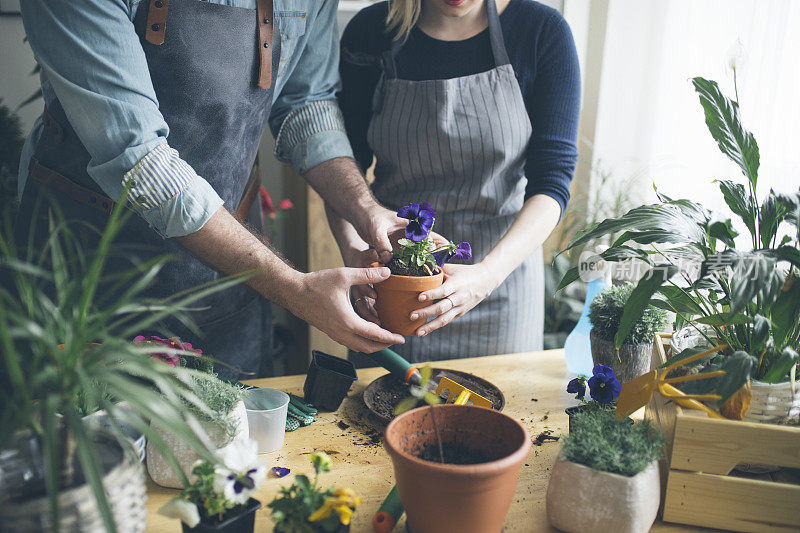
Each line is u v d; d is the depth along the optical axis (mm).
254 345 1705
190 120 1318
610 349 1199
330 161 1525
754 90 1854
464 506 750
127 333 655
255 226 1731
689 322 1021
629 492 801
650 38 2402
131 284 1383
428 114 1587
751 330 954
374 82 1723
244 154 1467
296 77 1569
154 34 1213
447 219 1670
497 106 1569
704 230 976
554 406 1219
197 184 1110
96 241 1346
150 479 965
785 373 885
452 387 1149
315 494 738
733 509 871
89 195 1301
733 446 855
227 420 898
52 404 571
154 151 1087
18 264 608
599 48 2789
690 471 879
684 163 2225
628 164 2549
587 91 2852
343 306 1091
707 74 2070
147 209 1101
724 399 833
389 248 1265
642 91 2463
